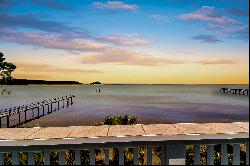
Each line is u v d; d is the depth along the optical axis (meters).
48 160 3.32
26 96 133.62
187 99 107.12
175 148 3.30
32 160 3.30
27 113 56.31
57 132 3.67
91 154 3.30
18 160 3.28
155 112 56.59
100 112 56.12
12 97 123.25
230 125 3.98
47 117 48.03
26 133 3.63
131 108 66.38
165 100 101.06
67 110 61.44
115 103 84.50
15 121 42.84
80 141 3.23
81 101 95.25
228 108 66.31
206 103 83.69
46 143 3.20
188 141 3.34
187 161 4.57
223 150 3.42
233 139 3.40
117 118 10.37
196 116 49.88
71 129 3.86
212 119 45.38
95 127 3.97
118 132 3.60
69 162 4.69
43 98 114.00
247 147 3.43
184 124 4.11
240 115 51.47
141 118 45.88
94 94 164.50
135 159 3.36
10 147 3.24
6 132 3.71
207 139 3.34
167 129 3.72
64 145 3.27
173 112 56.75
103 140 3.25
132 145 3.30
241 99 105.06
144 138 3.27
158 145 3.32
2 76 95.25
